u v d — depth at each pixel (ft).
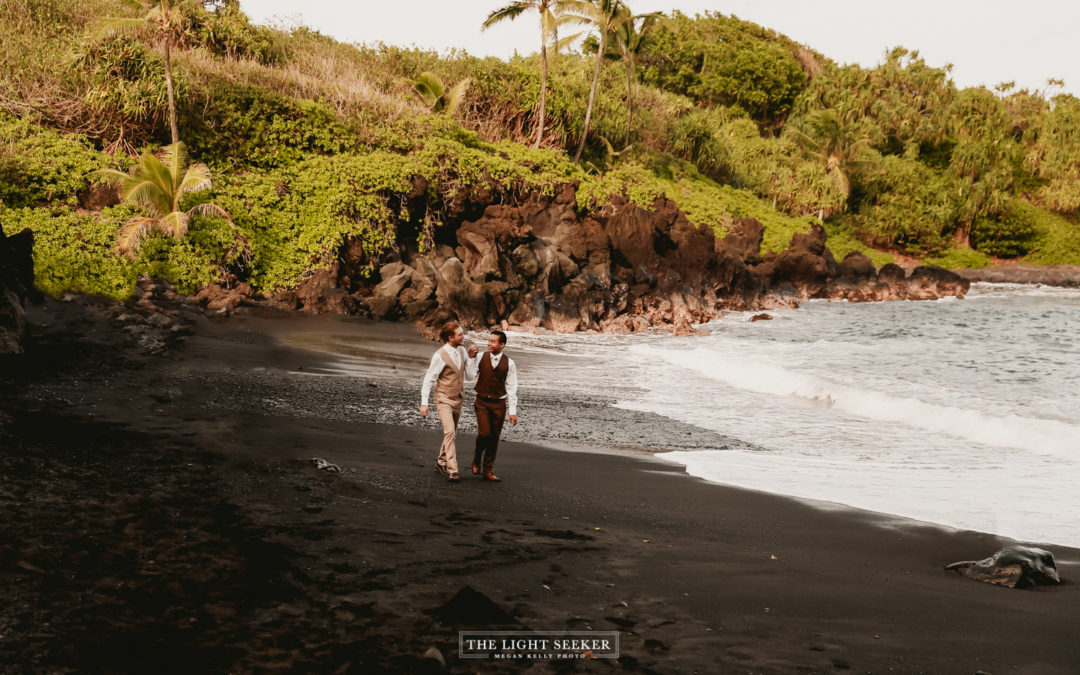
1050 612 15.49
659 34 260.01
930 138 275.59
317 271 78.28
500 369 25.27
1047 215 258.57
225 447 24.25
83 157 74.28
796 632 13.79
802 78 266.16
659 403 44.78
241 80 96.12
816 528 21.63
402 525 18.60
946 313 119.75
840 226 221.05
